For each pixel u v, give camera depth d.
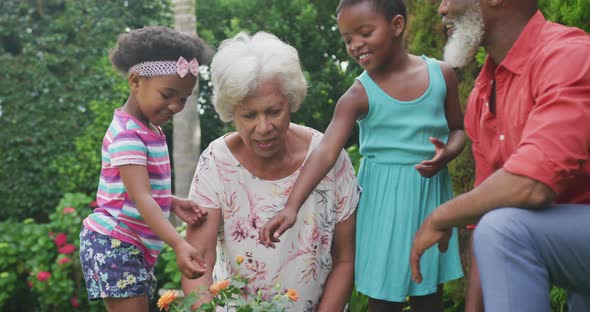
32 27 9.18
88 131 8.40
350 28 2.63
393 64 2.72
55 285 6.17
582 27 2.78
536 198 1.78
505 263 1.77
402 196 2.72
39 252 6.36
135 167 2.67
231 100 2.19
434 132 2.73
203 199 2.42
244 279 2.17
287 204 2.30
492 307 1.77
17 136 8.84
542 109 1.84
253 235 2.40
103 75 8.98
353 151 6.03
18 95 8.91
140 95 2.81
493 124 2.22
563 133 1.78
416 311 2.88
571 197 2.01
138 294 2.81
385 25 2.61
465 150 3.72
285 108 2.23
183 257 2.30
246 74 2.12
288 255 2.39
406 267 2.71
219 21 9.30
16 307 6.67
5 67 8.94
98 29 9.20
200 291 2.22
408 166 2.72
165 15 9.71
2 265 6.40
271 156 2.32
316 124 8.89
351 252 2.50
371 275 2.75
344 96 2.72
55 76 9.13
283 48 2.23
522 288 1.76
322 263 2.45
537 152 1.78
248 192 2.41
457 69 3.85
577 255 1.80
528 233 1.79
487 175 2.39
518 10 2.06
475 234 1.84
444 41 3.90
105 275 2.76
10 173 8.85
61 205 6.57
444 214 1.94
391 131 2.73
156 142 2.82
